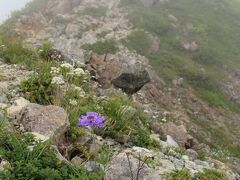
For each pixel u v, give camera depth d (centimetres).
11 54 1244
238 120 2911
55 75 949
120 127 873
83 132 720
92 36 3819
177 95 2984
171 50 3741
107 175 607
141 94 2089
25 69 1116
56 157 566
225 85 3384
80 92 917
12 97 848
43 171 513
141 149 757
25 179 496
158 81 3091
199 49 3794
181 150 945
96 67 1397
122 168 622
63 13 4531
